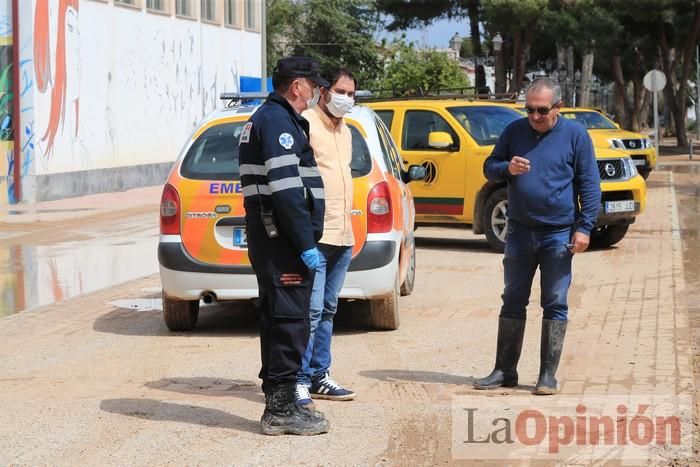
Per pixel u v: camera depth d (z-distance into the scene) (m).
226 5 38.66
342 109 6.69
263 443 5.93
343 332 9.19
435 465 5.54
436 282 11.95
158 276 12.91
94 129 28.95
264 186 5.89
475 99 16.47
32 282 12.57
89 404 6.82
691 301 10.68
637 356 8.00
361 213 8.77
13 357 8.37
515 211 6.84
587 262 13.34
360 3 68.00
